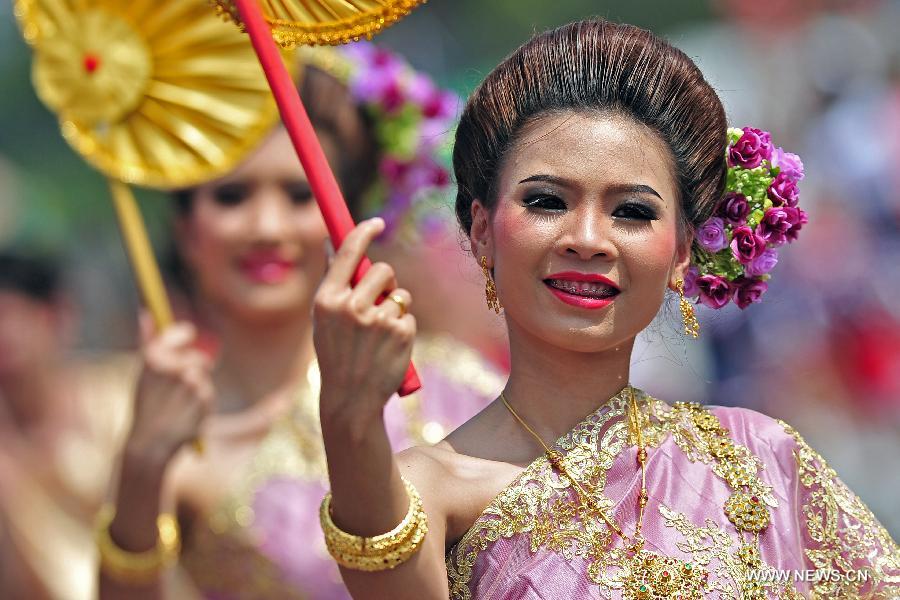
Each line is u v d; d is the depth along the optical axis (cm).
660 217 693
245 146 942
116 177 953
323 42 680
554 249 684
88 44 945
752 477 720
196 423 998
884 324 1853
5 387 1534
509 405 714
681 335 879
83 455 1503
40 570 1447
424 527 636
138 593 1011
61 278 1600
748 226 762
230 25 938
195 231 1165
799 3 2244
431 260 1466
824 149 2056
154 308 997
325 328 609
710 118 725
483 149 716
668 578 682
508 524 682
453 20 3584
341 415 611
